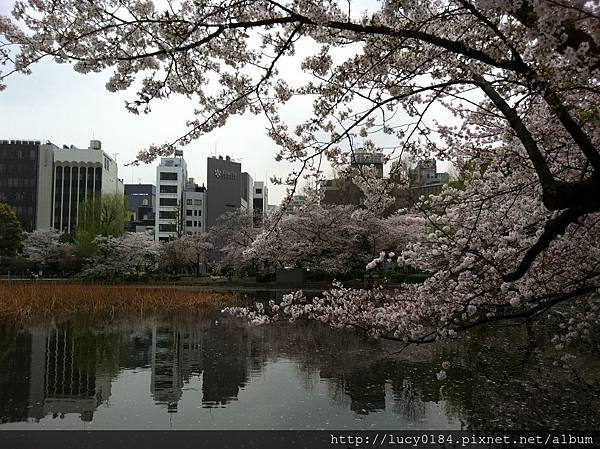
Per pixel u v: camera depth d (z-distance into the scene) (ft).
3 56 13.88
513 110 13.34
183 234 177.06
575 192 11.25
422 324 19.90
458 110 20.01
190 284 123.13
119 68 16.29
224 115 17.79
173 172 235.40
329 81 17.17
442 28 15.78
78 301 68.69
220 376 29.17
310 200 19.39
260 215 153.48
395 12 13.74
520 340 38.55
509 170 18.72
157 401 23.98
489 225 18.66
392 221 98.53
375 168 19.43
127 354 36.52
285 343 41.04
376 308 22.39
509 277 14.60
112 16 13.56
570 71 11.93
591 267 18.53
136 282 130.62
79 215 157.17
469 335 41.29
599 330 21.49
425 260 20.34
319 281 112.27
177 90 17.34
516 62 12.92
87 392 25.71
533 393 24.27
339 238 98.73
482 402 23.15
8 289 76.48
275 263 111.24
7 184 237.45
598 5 8.66
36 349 38.45
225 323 54.95
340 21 15.15
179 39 15.05
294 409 22.53
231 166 225.76
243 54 17.11
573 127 11.76
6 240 155.12
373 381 27.45
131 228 266.77
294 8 14.64
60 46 14.24
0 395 25.07
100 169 248.73
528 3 10.43
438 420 20.84
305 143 18.17
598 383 25.48
